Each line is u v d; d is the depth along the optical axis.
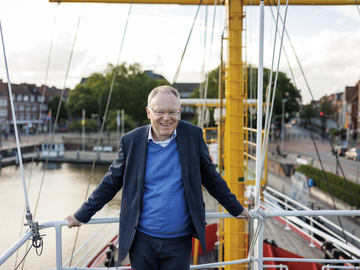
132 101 71.31
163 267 2.05
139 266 2.03
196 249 7.63
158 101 1.88
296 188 18.88
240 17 5.75
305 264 7.27
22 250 16.27
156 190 1.95
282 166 37.28
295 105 70.50
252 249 2.43
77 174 42.50
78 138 71.06
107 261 7.36
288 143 67.25
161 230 1.96
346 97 67.31
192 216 1.96
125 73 73.06
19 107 95.50
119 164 2.01
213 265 2.42
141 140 1.99
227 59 5.95
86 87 77.31
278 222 10.57
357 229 17.19
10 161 48.00
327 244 7.29
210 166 2.03
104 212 23.97
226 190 2.08
